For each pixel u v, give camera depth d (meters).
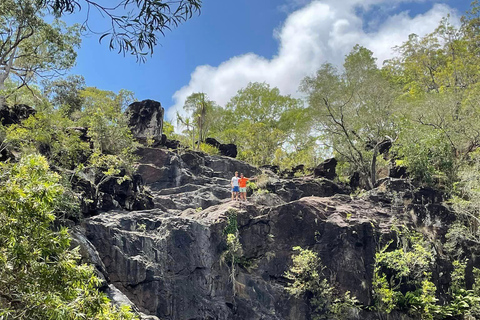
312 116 34.47
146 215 20.67
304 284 21.55
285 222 23.22
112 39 7.99
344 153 34.16
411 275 22.61
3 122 22.83
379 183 28.84
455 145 29.92
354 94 34.12
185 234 20.39
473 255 24.25
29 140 20.56
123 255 17.81
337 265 22.27
